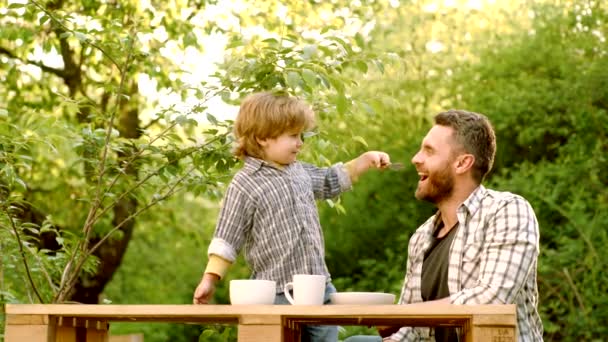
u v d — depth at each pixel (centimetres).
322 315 236
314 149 431
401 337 311
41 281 463
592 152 798
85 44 421
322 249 320
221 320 262
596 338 741
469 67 910
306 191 322
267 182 312
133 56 426
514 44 888
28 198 777
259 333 237
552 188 818
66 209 829
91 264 455
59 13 421
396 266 889
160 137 414
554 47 870
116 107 415
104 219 806
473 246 290
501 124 851
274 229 309
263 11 714
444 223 311
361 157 354
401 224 921
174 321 268
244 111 321
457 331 296
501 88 877
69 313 247
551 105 843
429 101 925
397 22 922
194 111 401
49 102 745
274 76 386
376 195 933
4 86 751
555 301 781
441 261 303
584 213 780
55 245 798
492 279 275
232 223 307
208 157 406
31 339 248
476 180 304
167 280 1145
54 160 850
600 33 854
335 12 772
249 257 314
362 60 385
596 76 816
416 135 909
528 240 279
